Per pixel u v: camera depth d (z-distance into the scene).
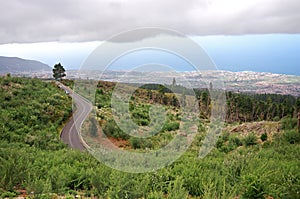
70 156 10.01
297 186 5.80
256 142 18.89
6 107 28.58
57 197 5.82
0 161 7.92
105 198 5.85
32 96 33.97
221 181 6.45
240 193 6.02
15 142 19.61
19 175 6.81
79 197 6.00
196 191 6.32
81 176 7.07
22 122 25.75
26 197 5.66
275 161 9.57
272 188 5.89
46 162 9.47
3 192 5.97
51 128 24.81
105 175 6.65
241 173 7.06
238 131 22.64
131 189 5.88
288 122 21.94
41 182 6.07
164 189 6.31
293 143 17.23
